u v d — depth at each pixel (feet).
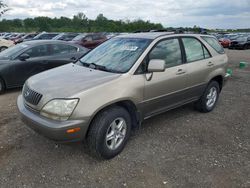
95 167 10.77
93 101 10.20
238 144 13.04
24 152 11.77
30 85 11.49
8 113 16.76
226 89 24.49
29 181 9.81
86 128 10.18
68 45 26.50
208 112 17.56
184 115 16.85
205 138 13.58
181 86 14.40
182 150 12.25
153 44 13.05
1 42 55.01
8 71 22.25
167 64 13.62
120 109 11.26
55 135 9.72
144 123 15.34
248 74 32.89
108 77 11.27
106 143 10.91
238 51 77.87
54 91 10.30
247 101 20.44
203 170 10.68
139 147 12.41
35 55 23.98
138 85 11.83
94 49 15.28
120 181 9.91
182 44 14.80
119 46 13.92
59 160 11.20
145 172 10.48
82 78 11.28
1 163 10.88
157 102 13.17
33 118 10.37
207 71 16.24
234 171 10.68
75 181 9.87
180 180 10.01
